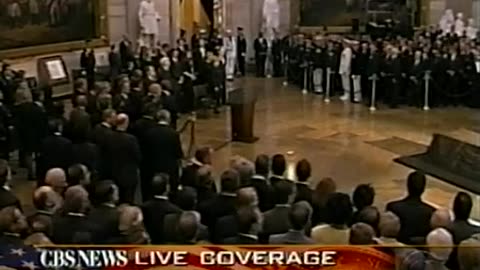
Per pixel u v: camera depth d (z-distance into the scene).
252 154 15.87
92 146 9.93
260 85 24.34
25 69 20.50
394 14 27.09
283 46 25.14
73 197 6.79
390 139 17.14
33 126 12.88
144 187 10.95
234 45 25.73
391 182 13.86
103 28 22.89
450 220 6.93
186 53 20.42
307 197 7.89
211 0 27.91
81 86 14.63
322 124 18.77
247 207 6.75
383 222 6.48
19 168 14.23
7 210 6.31
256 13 27.31
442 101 21.11
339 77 22.16
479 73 20.78
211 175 8.43
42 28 21.19
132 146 10.05
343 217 6.71
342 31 27.28
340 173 14.48
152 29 23.62
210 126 18.45
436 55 20.84
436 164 14.68
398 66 20.67
